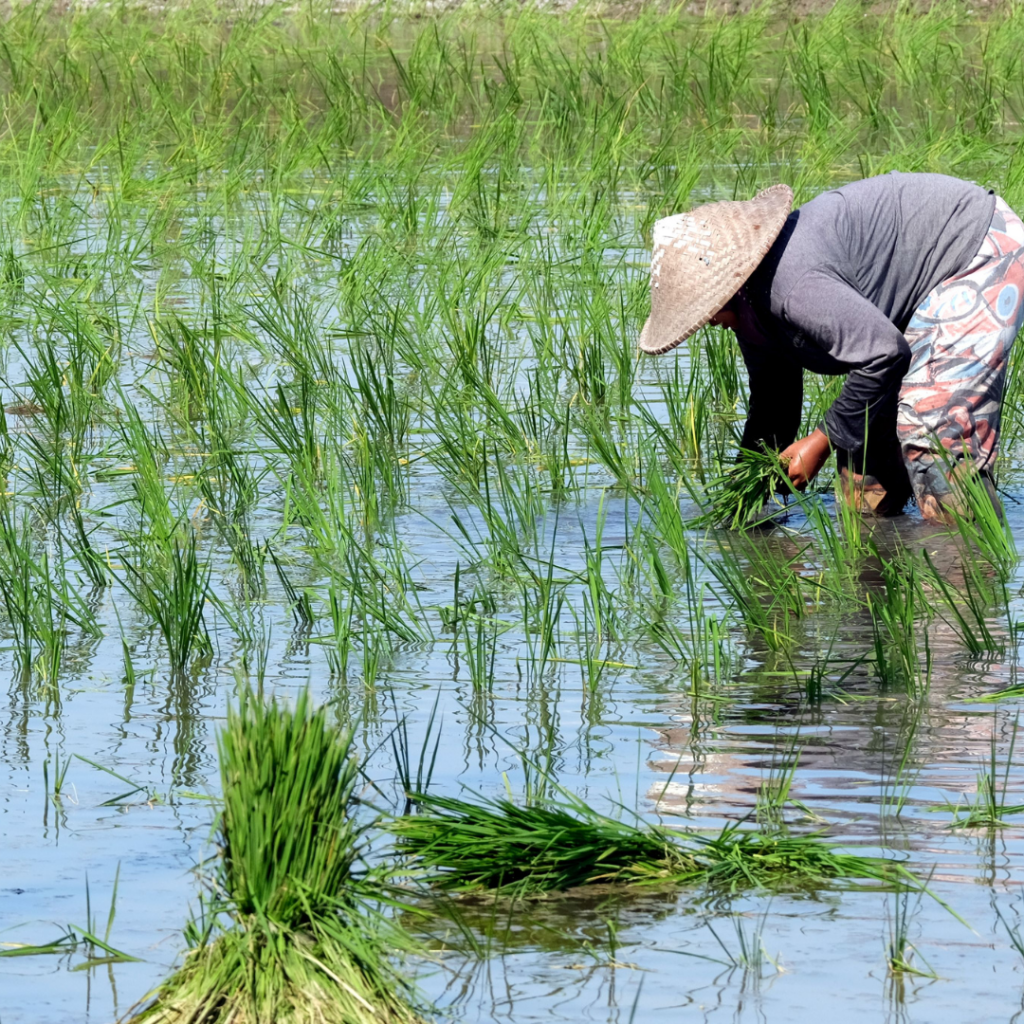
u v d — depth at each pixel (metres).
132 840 9.27
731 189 30.80
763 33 49.94
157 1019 7.31
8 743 10.74
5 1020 7.43
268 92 41.03
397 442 18.56
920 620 13.12
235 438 18.73
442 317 22.55
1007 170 29.81
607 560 14.84
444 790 9.88
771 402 16.36
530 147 34.72
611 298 23.41
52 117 37.03
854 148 34.66
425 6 56.91
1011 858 8.90
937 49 42.84
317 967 7.42
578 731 10.88
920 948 7.95
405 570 14.25
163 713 11.31
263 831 7.71
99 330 22.58
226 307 23.80
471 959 7.87
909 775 10.05
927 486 15.47
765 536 15.65
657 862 8.79
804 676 11.91
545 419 19.34
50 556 14.89
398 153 34.06
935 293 15.31
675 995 7.54
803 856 8.81
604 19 54.66
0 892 8.63
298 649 12.62
